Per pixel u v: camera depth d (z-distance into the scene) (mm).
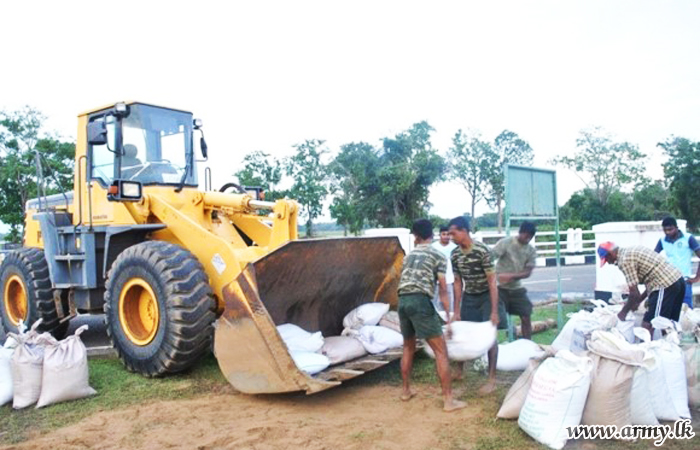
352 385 5402
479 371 5715
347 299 6391
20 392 5004
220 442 4066
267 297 5477
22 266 7523
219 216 7090
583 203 32312
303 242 5266
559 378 3885
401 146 26125
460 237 5176
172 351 5516
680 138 30641
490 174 30641
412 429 4234
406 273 4715
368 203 25547
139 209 6566
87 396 5250
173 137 7211
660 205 31953
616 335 4191
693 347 4762
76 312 7254
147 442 4129
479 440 3977
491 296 5023
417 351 6199
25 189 19219
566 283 13133
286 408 4785
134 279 5883
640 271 5520
